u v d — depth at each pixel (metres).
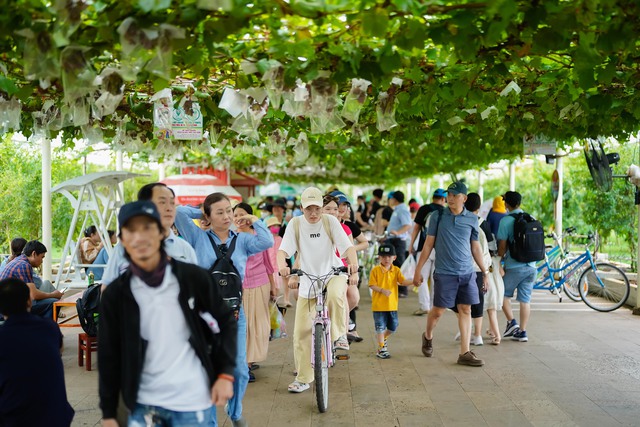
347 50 4.86
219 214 5.25
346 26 4.61
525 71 6.39
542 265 12.58
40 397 3.82
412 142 11.23
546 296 13.52
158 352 3.16
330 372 7.60
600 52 4.63
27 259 7.89
